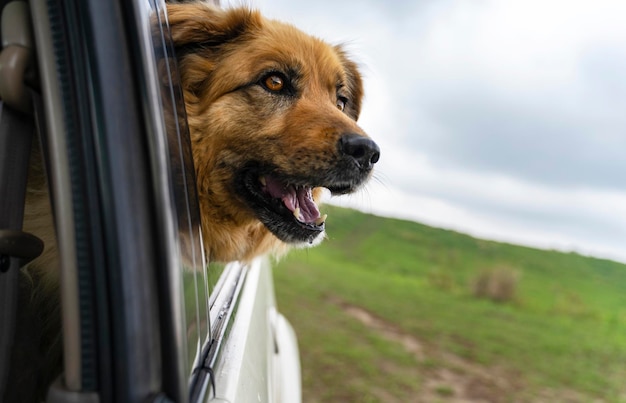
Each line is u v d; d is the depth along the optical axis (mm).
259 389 339
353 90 693
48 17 173
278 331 750
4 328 212
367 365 1471
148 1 207
